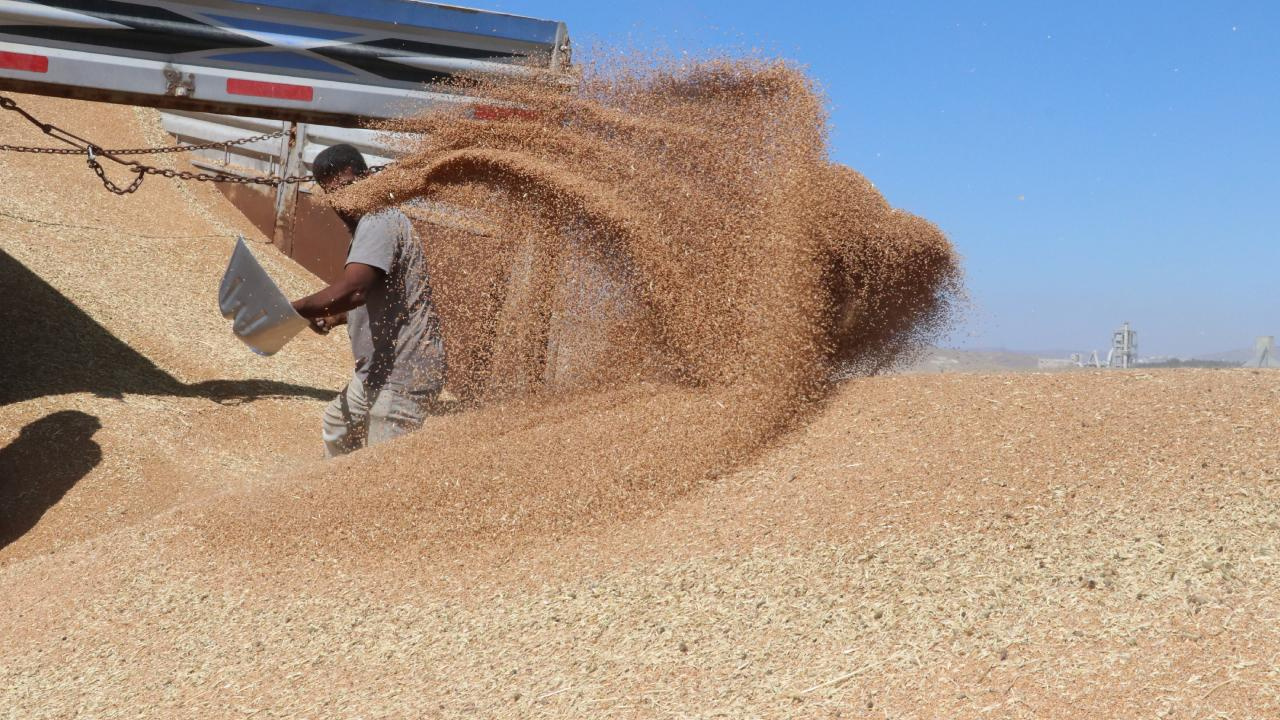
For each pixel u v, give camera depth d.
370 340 4.88
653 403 4.20
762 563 2.96
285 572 3.74
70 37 6.85
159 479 6.20
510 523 3.69
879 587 2.67
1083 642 2.21
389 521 3.87
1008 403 3.76
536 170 4.39
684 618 2.76
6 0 6.72
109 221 11.24
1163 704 1.95
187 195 12.66
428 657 2.90
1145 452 3.12
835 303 4.32
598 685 2.52
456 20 7.36
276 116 7.36
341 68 7.26
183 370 8.30
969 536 2.82
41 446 6.30
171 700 2.98
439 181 4.77
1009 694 2.09
